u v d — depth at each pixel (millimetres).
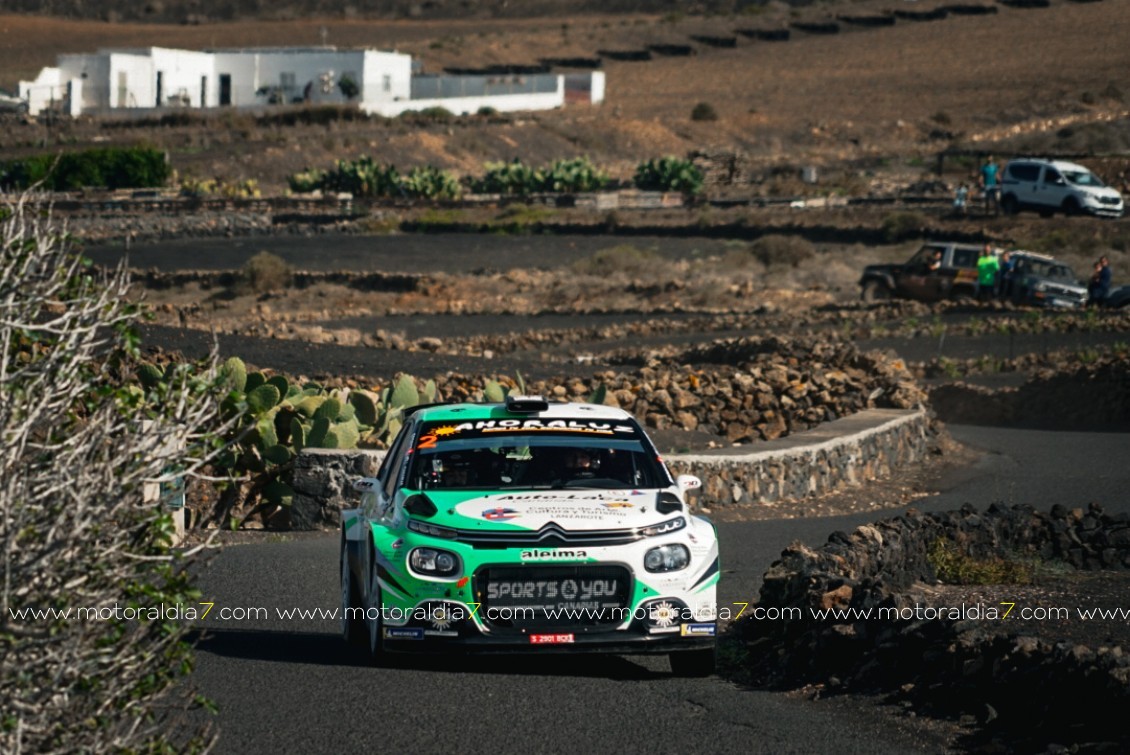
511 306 191000
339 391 67000
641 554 31453
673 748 26922
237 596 42688
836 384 92000
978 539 46812
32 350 20391
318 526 56656
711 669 32906
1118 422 104000
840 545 40281
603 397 72062
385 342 140125
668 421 85625
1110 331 143250
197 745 20594
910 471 79438
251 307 198250
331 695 30734
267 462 57125
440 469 34438
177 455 18891
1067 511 49062
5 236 18766
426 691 31234
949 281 167875
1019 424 108438
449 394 86438
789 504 66875
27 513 16922
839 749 26906
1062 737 26172
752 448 69062
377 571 31875
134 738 19109
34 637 16609
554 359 139875
